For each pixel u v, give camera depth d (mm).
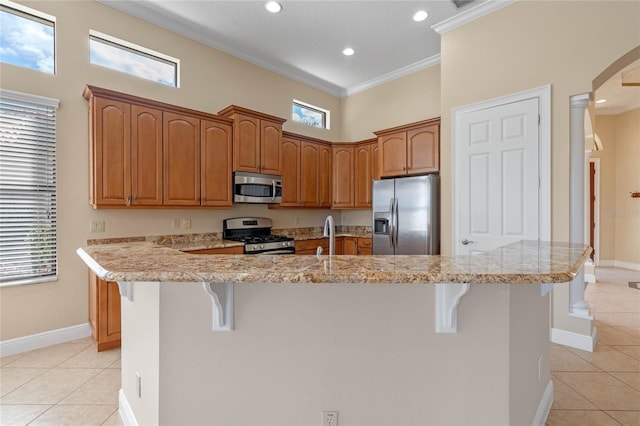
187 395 1385
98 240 3150
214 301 1306
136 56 3506
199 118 3572
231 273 1056
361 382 1362
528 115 2957
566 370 2404
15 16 2777
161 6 3354
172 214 3680
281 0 3229
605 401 2021
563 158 2783
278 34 3861
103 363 2551
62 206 2951
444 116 3549
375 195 4309
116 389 2180
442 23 3500
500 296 1335
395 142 4363
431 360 1353
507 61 3084
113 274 1073
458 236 3426
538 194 2912
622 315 3660
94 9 3139
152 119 3229
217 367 1377
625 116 6168
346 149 5137
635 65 4082
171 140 3354
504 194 3117
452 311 1309
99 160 2906
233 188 3852
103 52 3283
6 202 2691
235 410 1380
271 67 4676
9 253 2707
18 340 2729
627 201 6176
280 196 4312
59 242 2939
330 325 1363
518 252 1610
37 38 2877
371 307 1354
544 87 2857
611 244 6363
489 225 3215
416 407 1357
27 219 2785
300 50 4250
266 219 4590
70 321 3004
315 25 3666
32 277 2812
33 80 2797
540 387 1809
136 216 3400
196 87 3898
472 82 3326
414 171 4145
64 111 2957
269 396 1372
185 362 1384
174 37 3705
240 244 3695
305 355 1365
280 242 4039
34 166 2811
